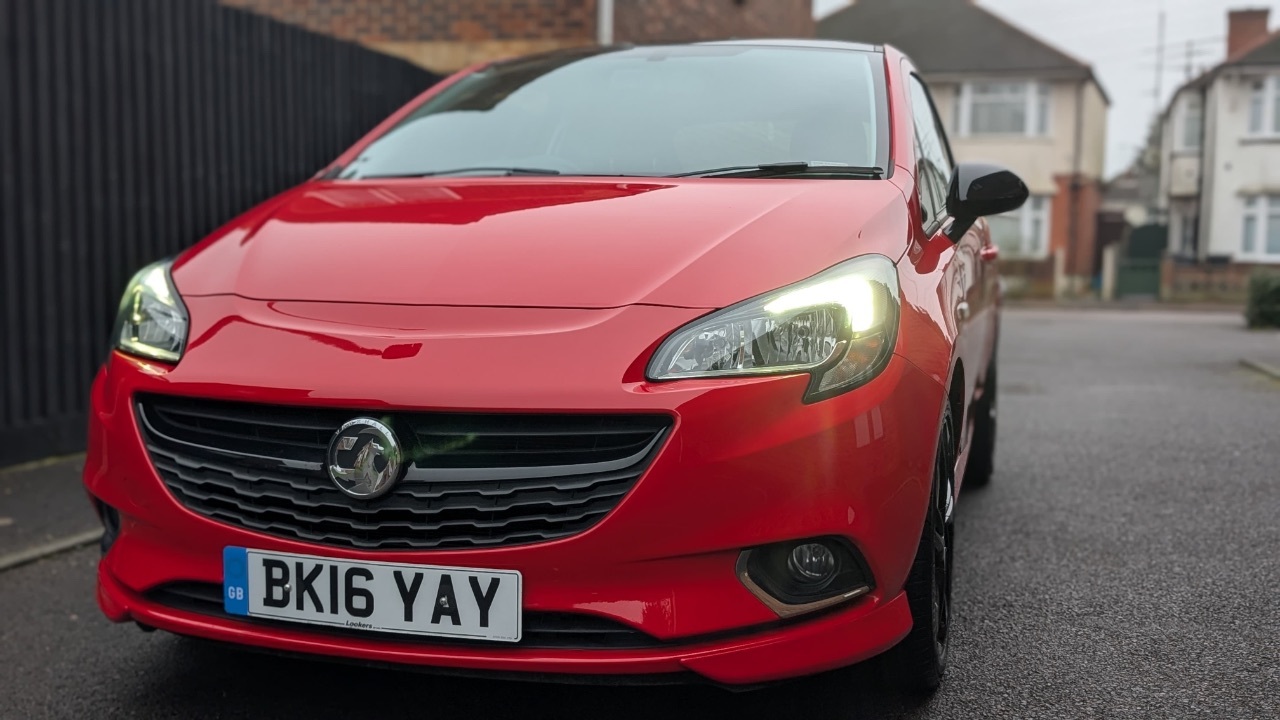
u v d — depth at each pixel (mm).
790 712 2352
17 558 3576
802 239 2209
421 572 1955
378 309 2125
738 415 1914
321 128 6785
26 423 4926
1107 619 2914
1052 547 3592
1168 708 2365
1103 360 10664
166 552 2166
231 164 6027
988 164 2953
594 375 1919
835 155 2795
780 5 14297
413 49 8844
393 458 1939
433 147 3180
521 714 2367
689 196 2480
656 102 3143
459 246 2301
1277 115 32250
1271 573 3275
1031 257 30938
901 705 2383
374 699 2467
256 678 2605
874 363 2041
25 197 4875
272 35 6336
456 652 1964
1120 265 30609
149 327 2295
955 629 2852
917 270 2346
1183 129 37281
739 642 1947
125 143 5359
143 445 2164
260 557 2041
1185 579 3238
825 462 1950
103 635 2928
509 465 1939
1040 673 2559
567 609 1921
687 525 1896
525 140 3096
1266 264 29766
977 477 4438
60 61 5016
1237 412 6543
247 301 2244
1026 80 32312
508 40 8688
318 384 1986
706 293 2047
